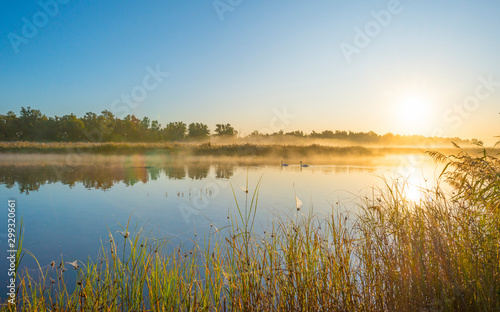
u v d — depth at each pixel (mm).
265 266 3189
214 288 3094
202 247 4750
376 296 2975
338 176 15195
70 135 58469
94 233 5918
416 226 3125
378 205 3729
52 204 8672
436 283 2746
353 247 3414
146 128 57719
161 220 6832
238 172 17203
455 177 3316
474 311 2547
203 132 73188
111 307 2947
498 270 2527
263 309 2875
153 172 17109
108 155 31797
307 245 3234
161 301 3146
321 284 3027
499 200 2916
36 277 4039
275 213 7117
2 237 5723
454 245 2863
